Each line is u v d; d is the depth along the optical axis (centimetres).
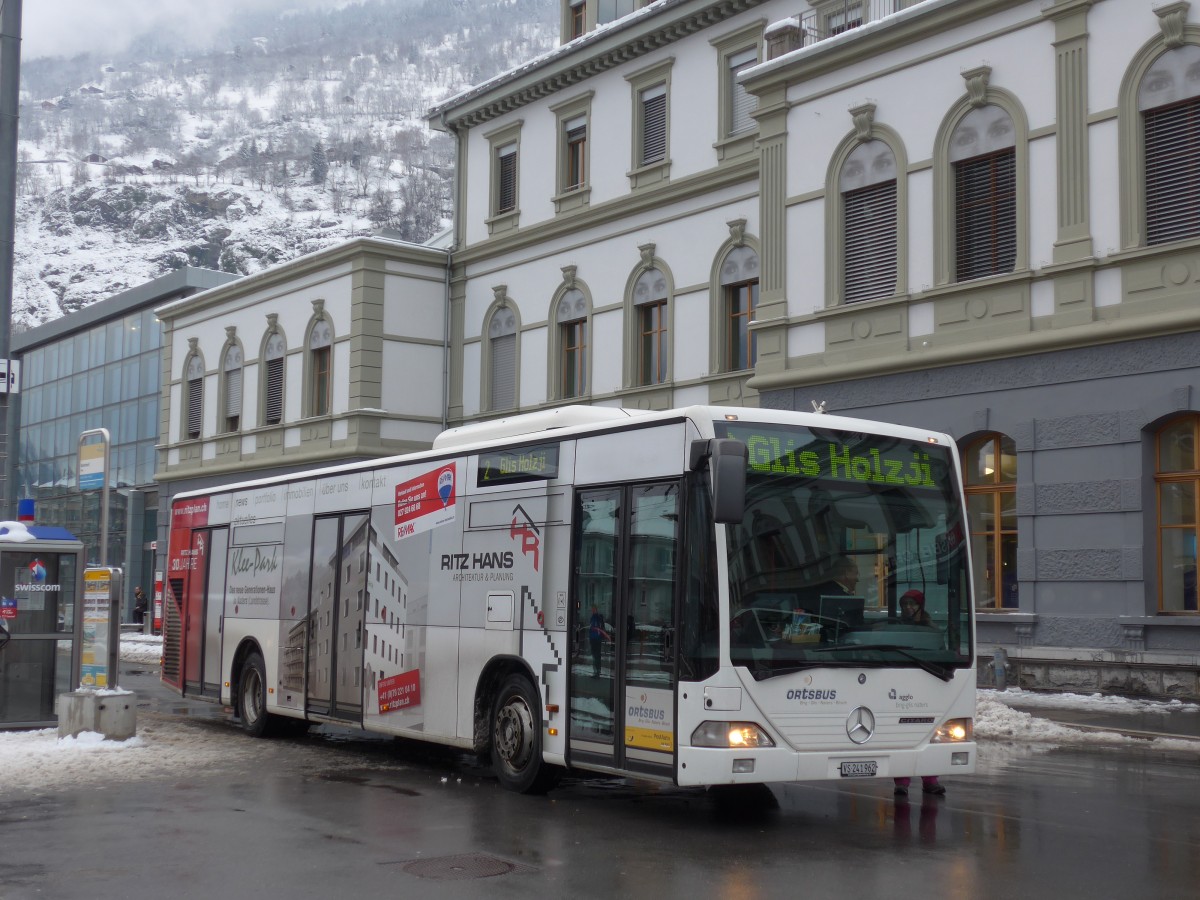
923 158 2172
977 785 1223
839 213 2292
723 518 923
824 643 995
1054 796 1156
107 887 785
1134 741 1541
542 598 1147
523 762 1158
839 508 1027
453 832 966
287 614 1588
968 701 1052
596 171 3200
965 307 2103
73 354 5978
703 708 954
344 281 3641
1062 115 1997
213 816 1029
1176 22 1870
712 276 2867
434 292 3647
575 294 3238
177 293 5162
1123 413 1912
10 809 1058
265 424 3975
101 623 1466
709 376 2848
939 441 1091
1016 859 877
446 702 1266
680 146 2977
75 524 5872
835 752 982
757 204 2780
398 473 1395
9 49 1734
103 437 1623
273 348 3959
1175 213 1883
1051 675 1978
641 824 1006
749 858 877
